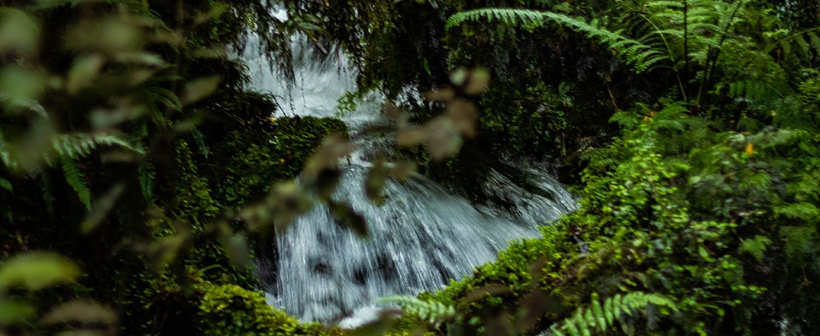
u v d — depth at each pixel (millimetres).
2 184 1801
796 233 2510
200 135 2773
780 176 2795
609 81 4859
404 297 2135
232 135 3996
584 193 3520
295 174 3850
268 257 3666
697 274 2430
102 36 973
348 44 4297
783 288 2502
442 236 4027
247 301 2641
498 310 854
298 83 5297
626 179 3004
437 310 2080
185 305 2578
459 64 4531
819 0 5488
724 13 4000
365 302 3672
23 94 907
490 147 4824
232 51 3973
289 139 4047
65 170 1885
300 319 3516
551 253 2820
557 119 4898
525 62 4723
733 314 2453
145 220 2145
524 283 2621
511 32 4523
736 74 3881
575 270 2525
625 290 2348
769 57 3832
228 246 882
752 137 2807
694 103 4000
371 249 3820
